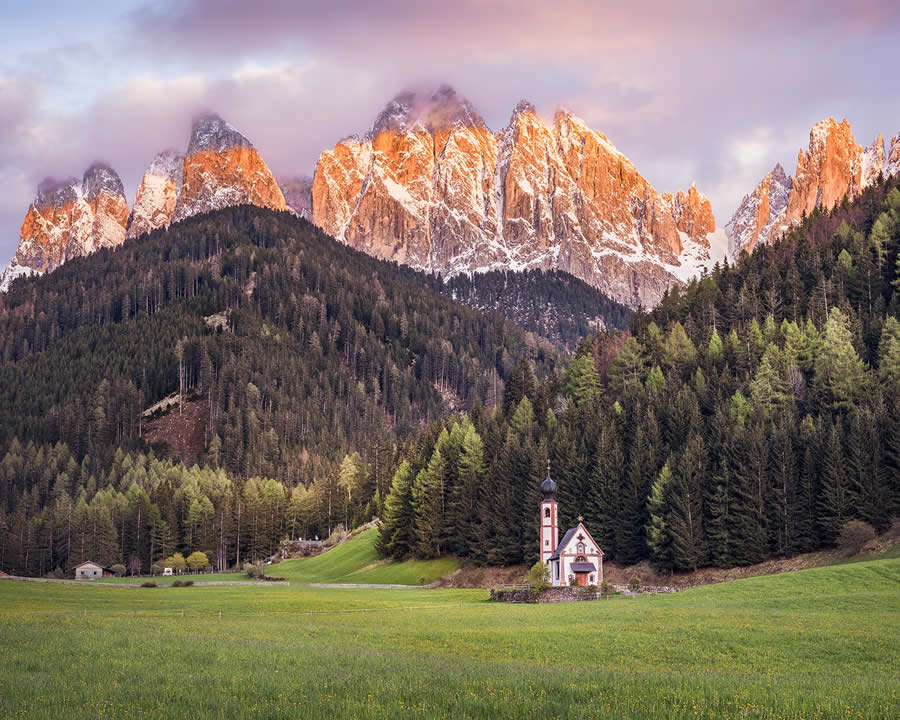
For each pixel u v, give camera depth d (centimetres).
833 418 13712
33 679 4544
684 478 13125
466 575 14812
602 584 11388
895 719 3912
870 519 12000
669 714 3859
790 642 6438
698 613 8075
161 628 7331
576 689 4375
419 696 4200
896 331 14612
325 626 7950
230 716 3803
